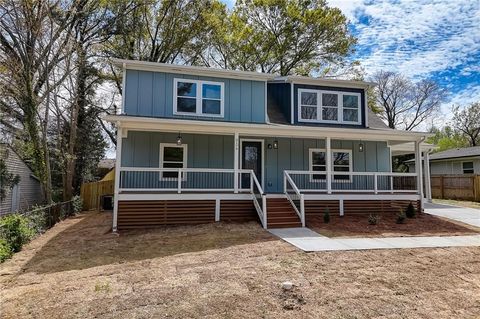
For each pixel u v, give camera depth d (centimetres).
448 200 1884
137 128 1111
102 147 2323
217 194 1120
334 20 2316
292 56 2423
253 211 1138
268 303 453
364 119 1498
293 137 1340
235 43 2355
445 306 454
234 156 1213
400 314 429
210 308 438
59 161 1758
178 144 1268
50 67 1441
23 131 1488
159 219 1062
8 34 1271
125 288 510
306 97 1464
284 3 2309
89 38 1805
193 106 1299
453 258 665
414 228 996
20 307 452
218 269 593
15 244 795
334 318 415
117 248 788
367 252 700
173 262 649
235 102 1348
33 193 2023
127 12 1856
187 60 2250
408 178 1767
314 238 841
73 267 643
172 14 2008
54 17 1385
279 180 1384
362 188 1455
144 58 2106
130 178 1224
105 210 1761
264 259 649
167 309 435
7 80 1229
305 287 505
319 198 1205
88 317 417
